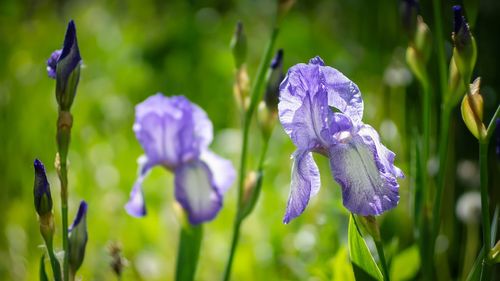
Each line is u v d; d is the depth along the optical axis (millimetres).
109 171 1793
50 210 1189
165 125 1378
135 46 2576
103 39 2539
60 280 1195
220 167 1401
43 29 2525
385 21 2207
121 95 2238
